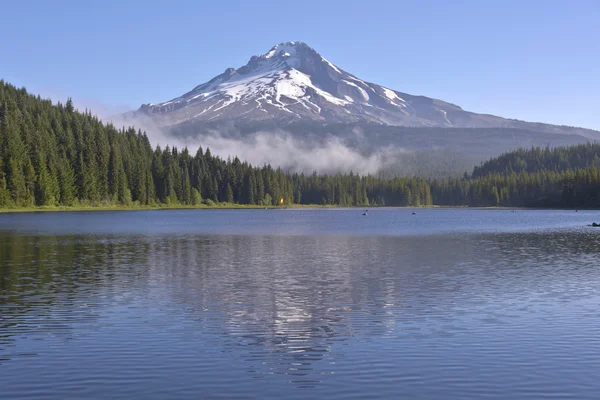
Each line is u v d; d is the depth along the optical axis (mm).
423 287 41000
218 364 23172
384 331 28266
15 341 26344
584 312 32500
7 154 187875
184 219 161875
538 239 87375
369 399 19656
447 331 28219
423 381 21266
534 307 33906
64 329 28516
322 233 102750
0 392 20219
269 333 27891
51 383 21062
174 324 29625
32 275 46688
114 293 38344
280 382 21172
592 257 60969
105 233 98125
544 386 20750
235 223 141250
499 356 24125
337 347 25500
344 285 41875
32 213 182250
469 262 56312
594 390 20391
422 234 100188
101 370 22422
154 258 59531
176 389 20516
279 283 42844
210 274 47531
